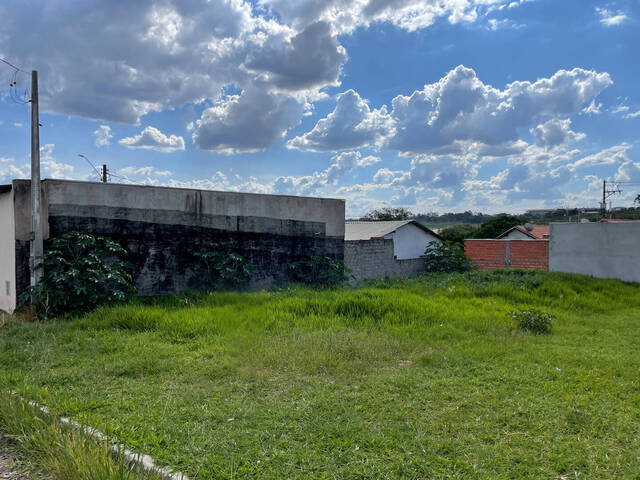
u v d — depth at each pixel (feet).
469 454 10.39
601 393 14.40
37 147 25.52
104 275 25.55
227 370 16.17
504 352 19.20
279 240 37.01
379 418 12.38
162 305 27.09
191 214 32.68
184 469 9.55
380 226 78.23
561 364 17.44
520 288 36.40
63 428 10.82
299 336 20.93
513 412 12.78
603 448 10.84
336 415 12.48
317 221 39.22
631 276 46.11
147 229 30.89
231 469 9.48
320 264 38.63
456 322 24.82
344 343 19.77
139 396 13.64
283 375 16.02
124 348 18.78
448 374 16.22
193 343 19.77
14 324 22.40
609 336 23.12
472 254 74.90
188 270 32.53
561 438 11.34
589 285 39.34
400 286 39.93
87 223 28.63
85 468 8.63
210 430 11.42
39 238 25.44
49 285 24.63
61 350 18.34
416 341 20.80
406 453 10.37
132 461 9.61
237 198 34.83
